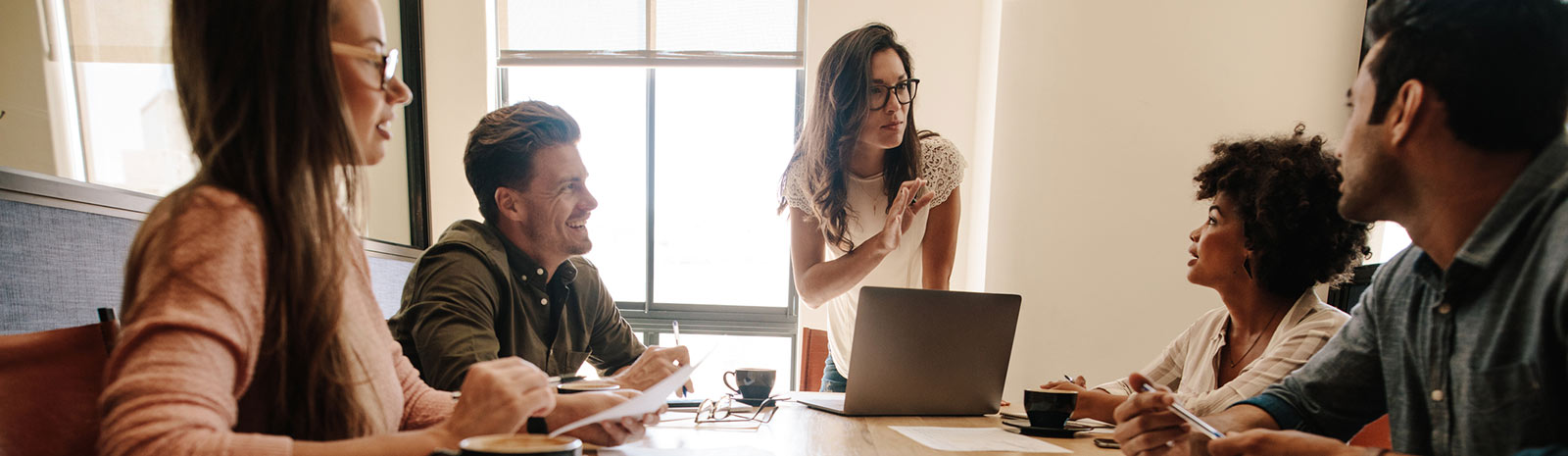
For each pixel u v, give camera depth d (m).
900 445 1.19
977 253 3.57
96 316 1.66
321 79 0.79
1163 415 1.04
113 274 1.71
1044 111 3.26
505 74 4.04
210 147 0.76
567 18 3.91
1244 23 3.05
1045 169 3.26
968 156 3.72
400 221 3.80
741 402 1.60
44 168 1.93
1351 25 2.99
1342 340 1.19
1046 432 1.35
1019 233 3.30
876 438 1.24
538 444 0.69
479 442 0.70
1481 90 0.77
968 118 3.71
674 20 3.87
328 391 0.82
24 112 1.87
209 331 0.65
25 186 1.48
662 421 1.37
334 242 0.80
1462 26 0.78
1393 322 1.06
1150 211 3.13
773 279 4.09
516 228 1.72
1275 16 3.03
